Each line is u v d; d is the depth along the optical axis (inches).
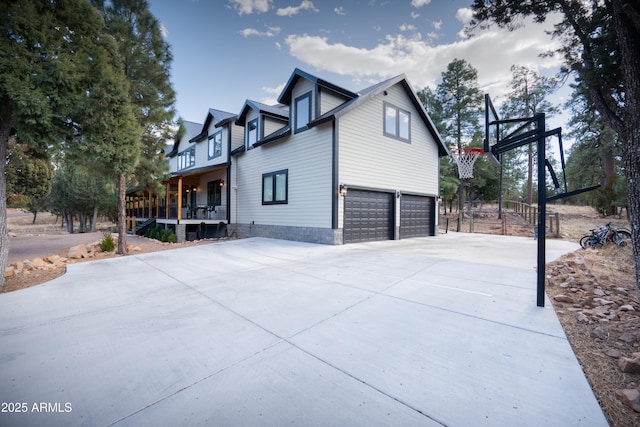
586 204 1192.2
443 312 140.7
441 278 207.3
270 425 68.0
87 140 231.6
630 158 111.9
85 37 225.0
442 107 920.9
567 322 125.7
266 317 137.1
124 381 86.0
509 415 70.3
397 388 81.6
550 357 97.0
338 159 392.5
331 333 118.5
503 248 368.2
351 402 75.9
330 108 436.1
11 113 194.9
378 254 318.0
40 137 200.5
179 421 69.4
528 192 992.2
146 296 173.0
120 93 241.9
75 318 137.6
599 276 202.5
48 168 736.3
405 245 399.5
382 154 460.8
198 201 735.1
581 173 861.8
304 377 87.4
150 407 74.6
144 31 377.7
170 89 402.0
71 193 959.6
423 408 73.2
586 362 93.1
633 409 70.5
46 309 150.6
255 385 83.6
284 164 472.7
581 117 656.4
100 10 353.1
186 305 155.7
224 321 132.7
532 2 190.1
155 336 117.0
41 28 190.2
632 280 191.9
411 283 194.5
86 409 73.9
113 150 245.6
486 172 968.9
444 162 930.7
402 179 501.0
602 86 169.6
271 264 268.5
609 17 164.9
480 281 198.2
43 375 89.4
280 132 497.7
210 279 214.2
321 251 343.3
